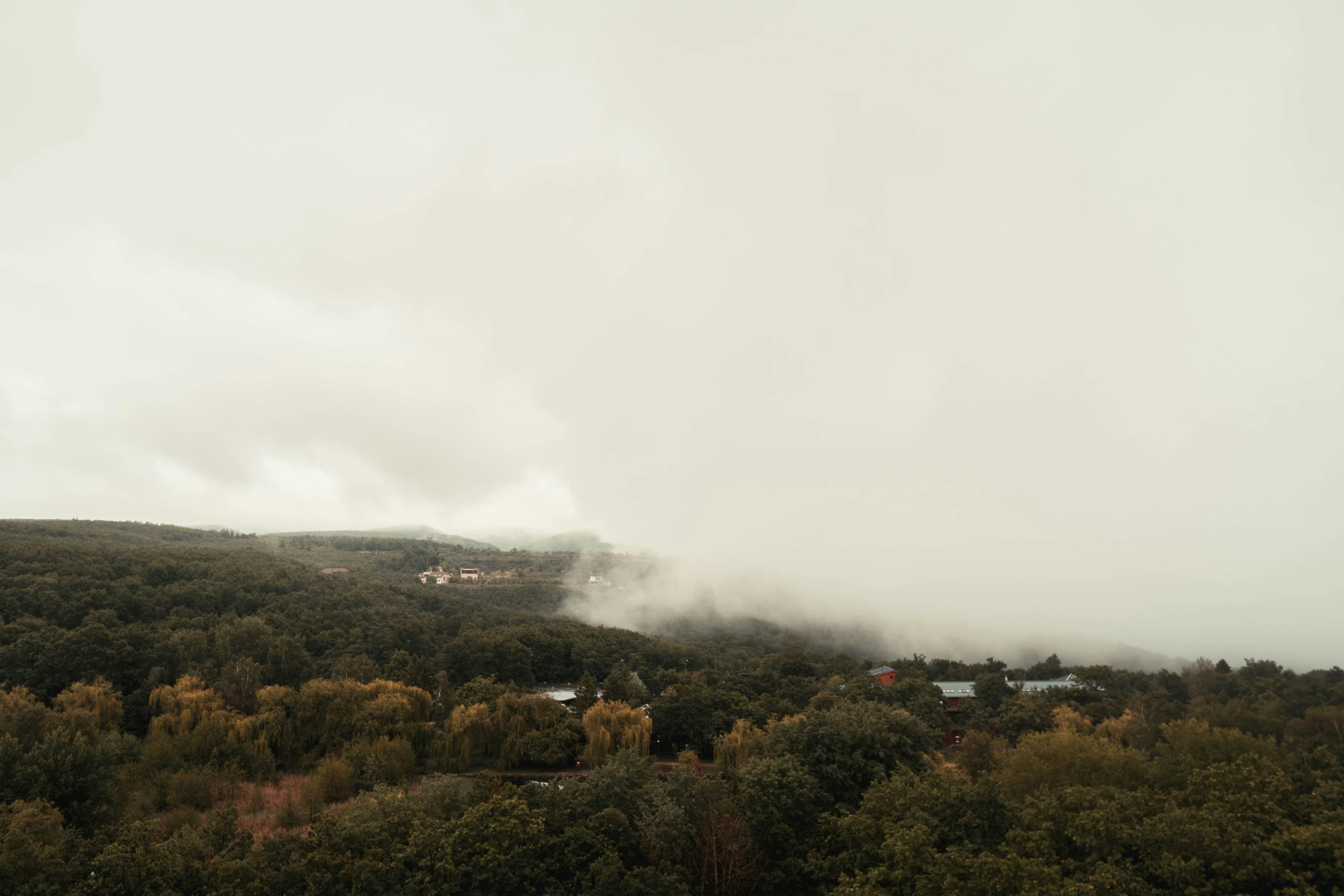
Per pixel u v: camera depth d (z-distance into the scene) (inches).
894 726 2294.5
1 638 3715.6
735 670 6299.2
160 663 3951.8
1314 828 1450.5
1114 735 3772.1
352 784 2920.8
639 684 5059.1
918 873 1476.4
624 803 1862.7
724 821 1811.0
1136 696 4416.8
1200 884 1380.4
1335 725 3326.8
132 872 1584.6
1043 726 4035.4
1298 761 2512.3
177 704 3467.0
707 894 1707.7
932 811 1670.8
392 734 3513.8
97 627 3831.2
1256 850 1416.1
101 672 3722.9
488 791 1946.4
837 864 1686.8
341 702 3587.6
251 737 3324.3
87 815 2237.9
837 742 2134.6
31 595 4264.3
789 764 1979.6
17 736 2586.1
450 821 1777.8
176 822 2411.4
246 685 3759.8
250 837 1804.9
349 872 1600.6
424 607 7317.9
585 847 1696.6
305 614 5354.3
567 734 3695.9
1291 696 4771.2
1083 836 1488.7
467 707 3900.1
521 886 1610.5
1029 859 1417.3
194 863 1662.2
